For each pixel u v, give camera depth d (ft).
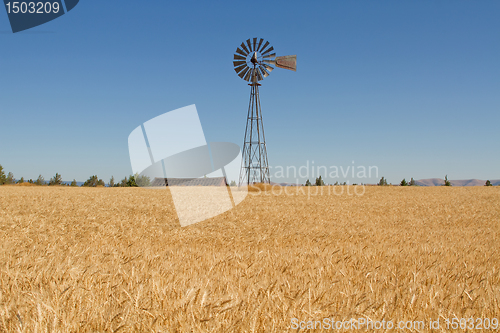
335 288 15.70
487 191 193.98
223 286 16.15
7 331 10.25
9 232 46.57
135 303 12.15
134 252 28.45
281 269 20.70
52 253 23.07
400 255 27.37
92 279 15.72
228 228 55.93
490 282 17.94
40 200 108.88
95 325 10.82
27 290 13.98
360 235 47.85
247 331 10.46
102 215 72.90
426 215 84.33
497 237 46.42
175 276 17.39
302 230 53.42
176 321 11.00
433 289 15.33
